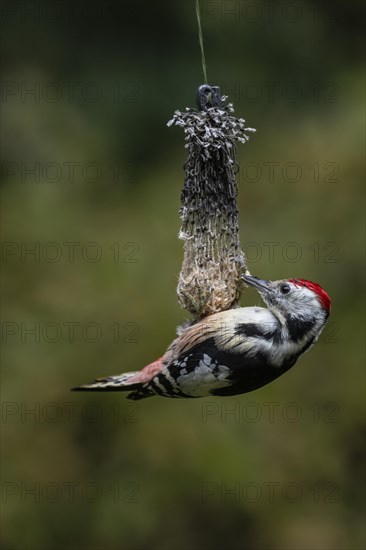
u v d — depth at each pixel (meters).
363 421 14.31
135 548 13.41
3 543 13.24
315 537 13.44
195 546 13.38
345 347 14.58
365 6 17.30
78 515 13.45
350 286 14.73
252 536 13.49
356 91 15.82
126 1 16.86
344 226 14.76
